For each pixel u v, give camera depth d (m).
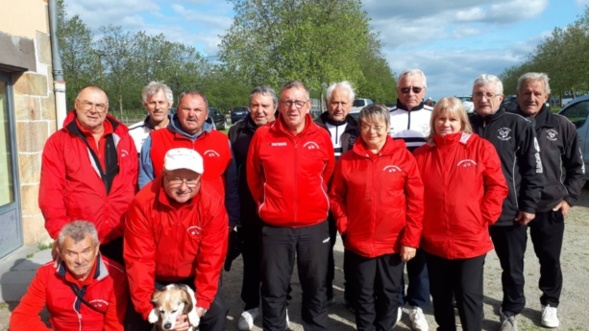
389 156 3.22
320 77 19.64
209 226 2.98
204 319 3.24
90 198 3.36
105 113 3.42
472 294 3.14
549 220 3.72
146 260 2.97
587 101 8.48
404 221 3.26
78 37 26.86
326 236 3.38
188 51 36.94
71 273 3.02
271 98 3.83
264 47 20.08
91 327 3.14
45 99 5.80
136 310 2.95
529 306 4.17
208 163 3.49
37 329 3.08
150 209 2.92
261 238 3.36
